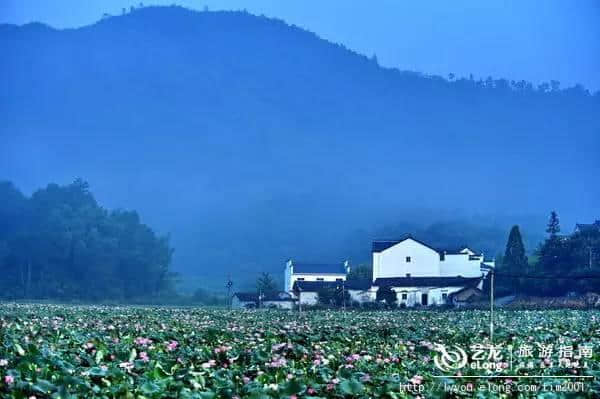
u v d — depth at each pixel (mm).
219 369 35625
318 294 174500
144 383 30203
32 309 117250
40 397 28422
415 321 92062
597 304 130875
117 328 66688
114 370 32562
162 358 39469
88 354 41500
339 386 31266
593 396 32562
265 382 33031
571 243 169625
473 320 92438
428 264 190500
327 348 47812
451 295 163500
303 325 78438
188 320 88625
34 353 37844
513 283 154375
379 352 46375
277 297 187000
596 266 161375
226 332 60938
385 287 166375
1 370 32656
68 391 28766
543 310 119688
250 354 42219
